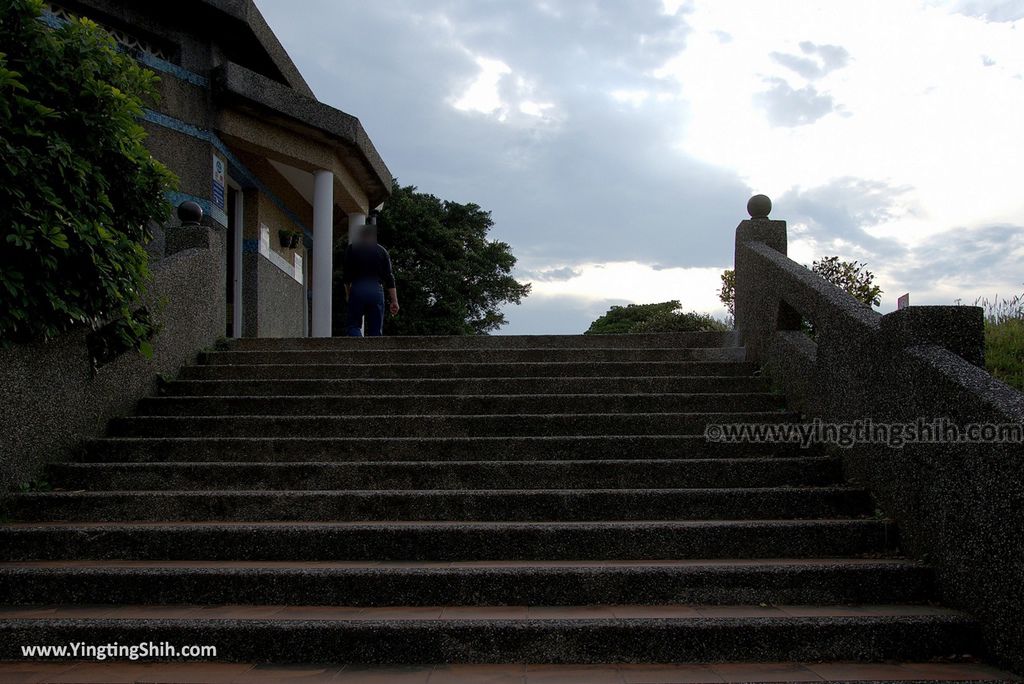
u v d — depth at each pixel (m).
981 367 4.11
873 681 3.04
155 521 4.44
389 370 6.72
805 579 3.72
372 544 4.05
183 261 6.80
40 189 4.28
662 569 3.73
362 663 3.30
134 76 5.27
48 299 4.48
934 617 3.40
